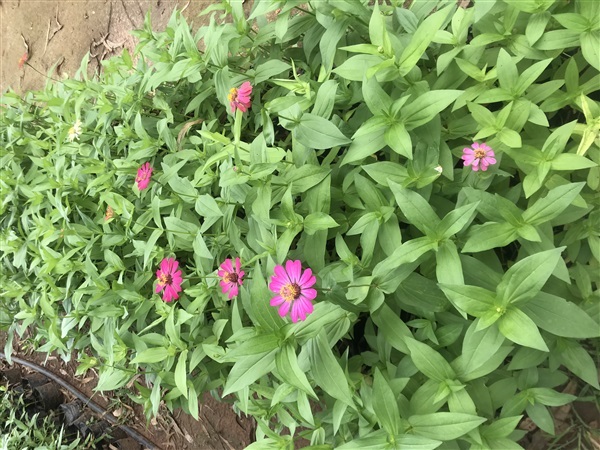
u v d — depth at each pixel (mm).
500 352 479
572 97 531
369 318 618
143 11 1197
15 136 1010
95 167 805
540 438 591
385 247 540
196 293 655
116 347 751
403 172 527
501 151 517
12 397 1114
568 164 484
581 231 522
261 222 592
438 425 468
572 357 499
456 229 464
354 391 546
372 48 540
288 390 528
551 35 525
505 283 429
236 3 701
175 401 769
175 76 716
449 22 608
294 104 608
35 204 897
